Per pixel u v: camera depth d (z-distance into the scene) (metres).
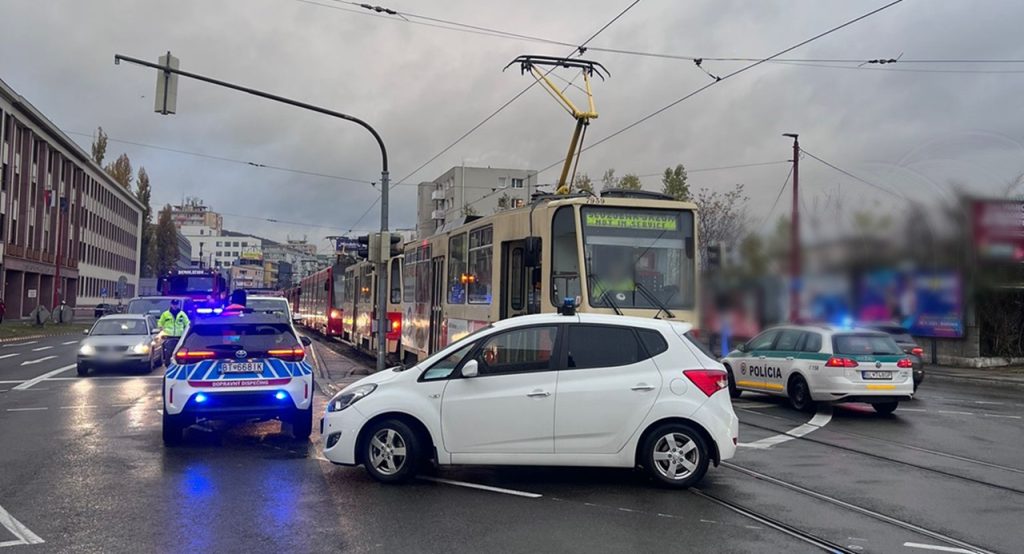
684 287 12.05
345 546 5.86
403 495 7.40
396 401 7.84
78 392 15.55
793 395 14.45
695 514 6.85
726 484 8.05
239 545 5.86
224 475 8.20
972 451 10.34
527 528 6.36
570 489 7.71
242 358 9.83
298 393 9.95
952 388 20.19
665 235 12.12
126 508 6.86
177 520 6.50
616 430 7.70
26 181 52.59
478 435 7.72
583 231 11.84
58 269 52.53
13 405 13.60
